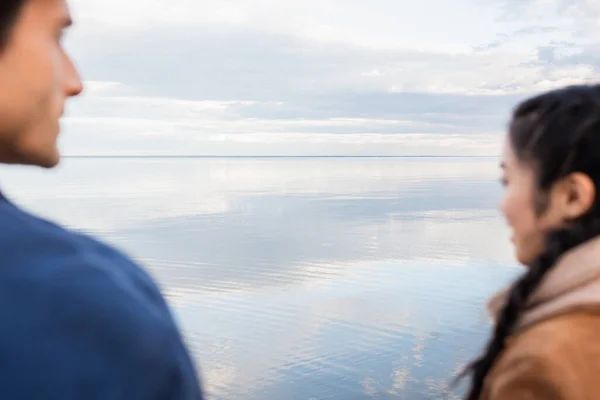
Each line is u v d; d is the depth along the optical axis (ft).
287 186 628.69
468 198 451.12
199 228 258.57
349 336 101.50
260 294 131.85
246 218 303.68
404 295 130.62
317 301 126.21
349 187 603.67
